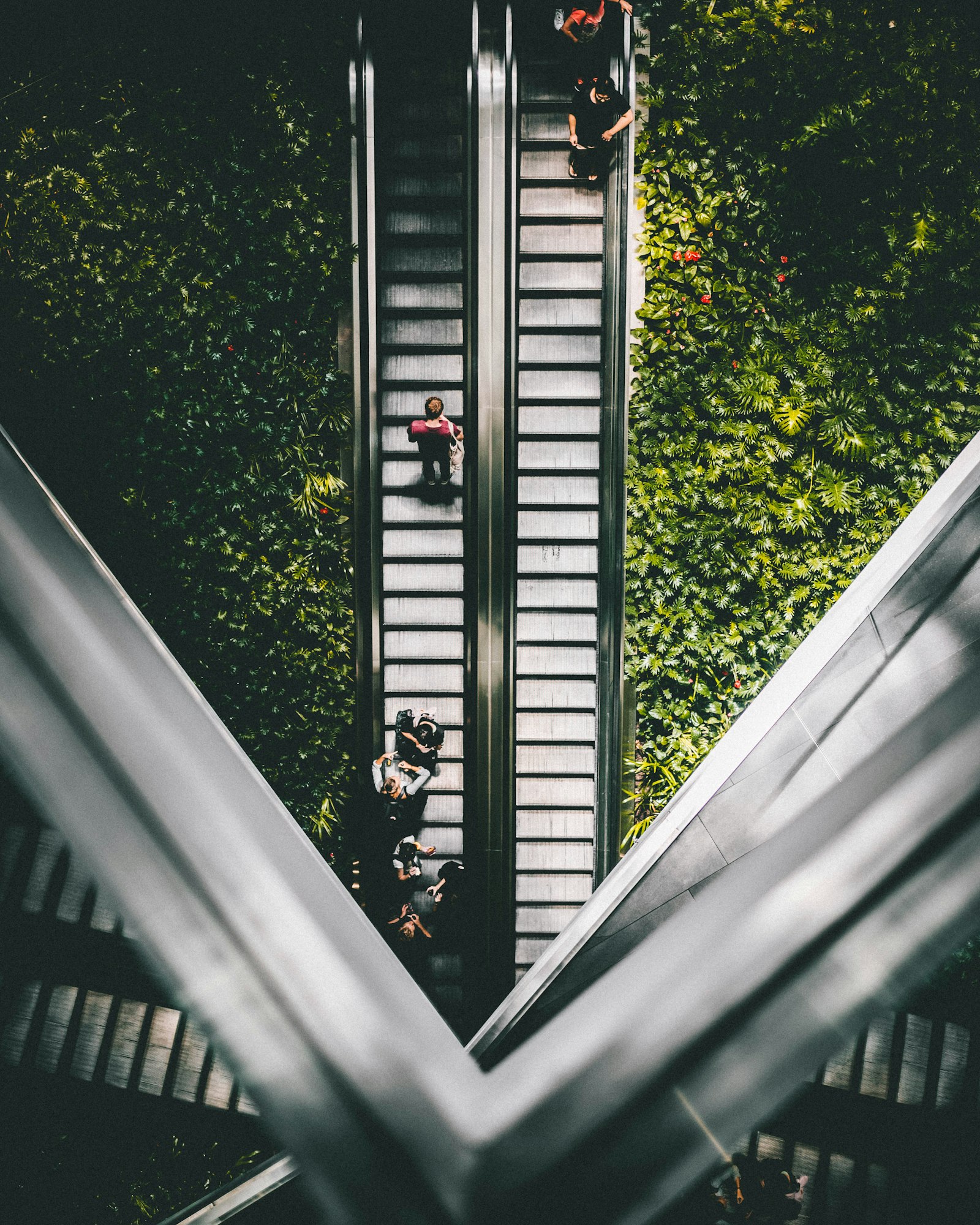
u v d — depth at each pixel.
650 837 4.04
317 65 7.59
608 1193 0.64
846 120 7.45
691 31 7.50
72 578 0.87
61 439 7.74
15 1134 2.93
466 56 7.71
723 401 7.86
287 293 7.86
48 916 2.66
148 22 7.49
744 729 3.90
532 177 7.95
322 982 0.71
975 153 7.39
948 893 0.67
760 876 0.72
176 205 7.70
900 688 3.57
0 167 7.64
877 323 7.64
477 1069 0.70
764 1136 2.77
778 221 7.65
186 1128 2.82
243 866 0.74
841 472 7.84
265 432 7.95
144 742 0.79
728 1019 0.65
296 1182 0.72
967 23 7.27
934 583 3.61
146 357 7.77
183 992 0.71
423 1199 0.64
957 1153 2.73
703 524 7.95
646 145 7.65
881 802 0.70
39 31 7.50
